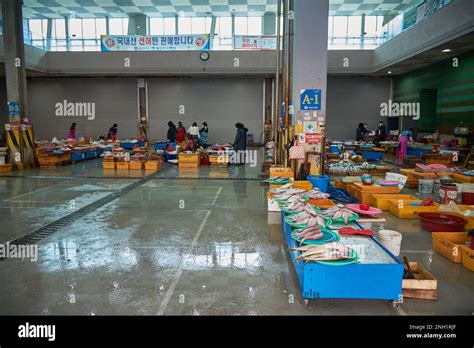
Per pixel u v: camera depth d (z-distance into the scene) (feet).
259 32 64.75
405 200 18.56
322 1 22.61
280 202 15.46
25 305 9.34
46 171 33.45
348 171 29.71
